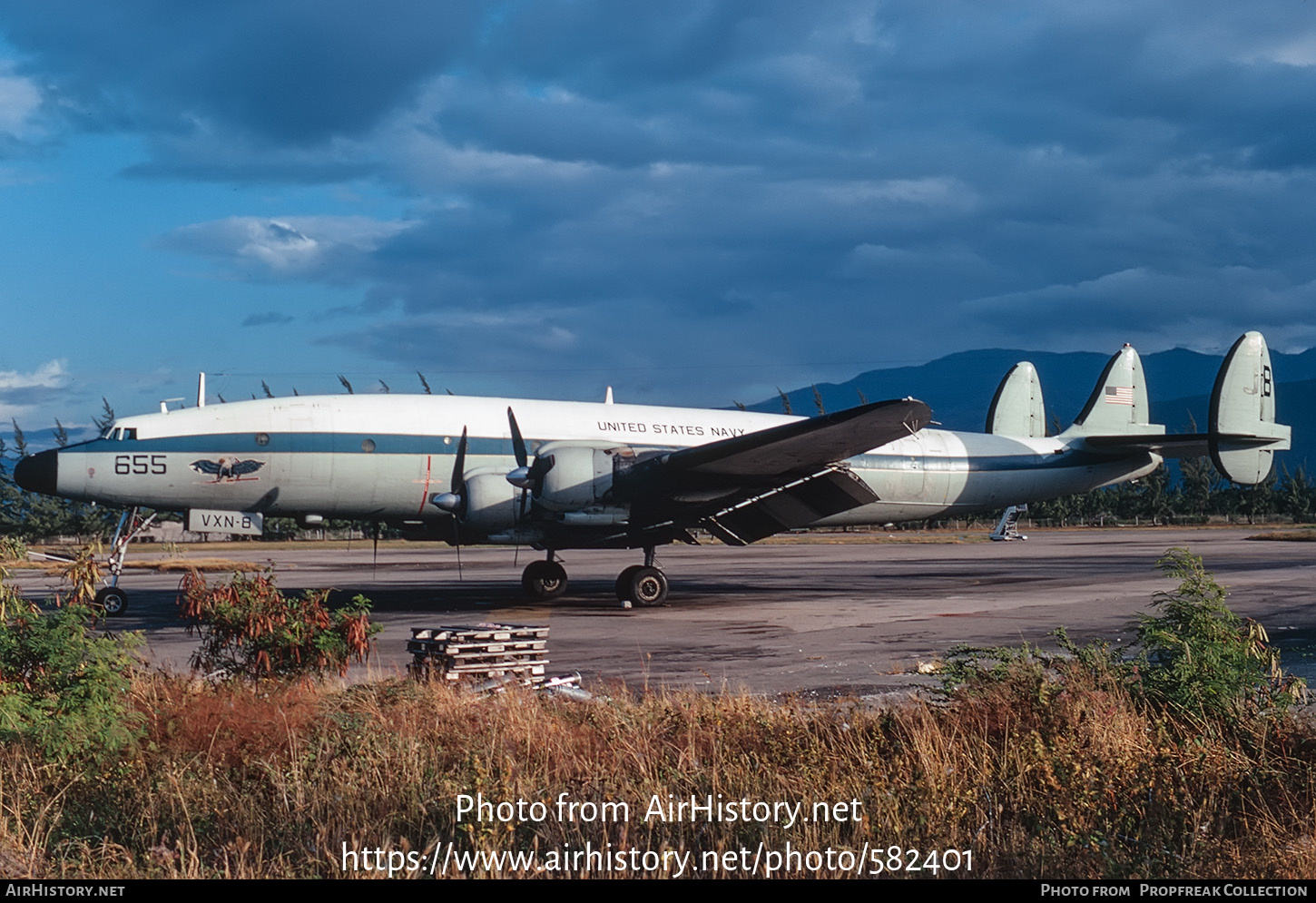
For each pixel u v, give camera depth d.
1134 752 7.11
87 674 7.63
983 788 6.63
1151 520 88.94
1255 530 73.62
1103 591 23.62
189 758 7.64
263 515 21.25
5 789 6.67
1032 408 32.25
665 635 15.80
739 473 20.14
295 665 10.20
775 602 21.58
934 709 8.23
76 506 60.16
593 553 45.62
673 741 7.84
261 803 6.79
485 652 10.76
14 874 5.41
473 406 22.08
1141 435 29.88
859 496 21.52
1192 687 7.93
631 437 22.80
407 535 22.70
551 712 8.81
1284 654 13.33
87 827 6.32
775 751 7.43
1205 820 6.19
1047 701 8.02
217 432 20.30
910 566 33.97
